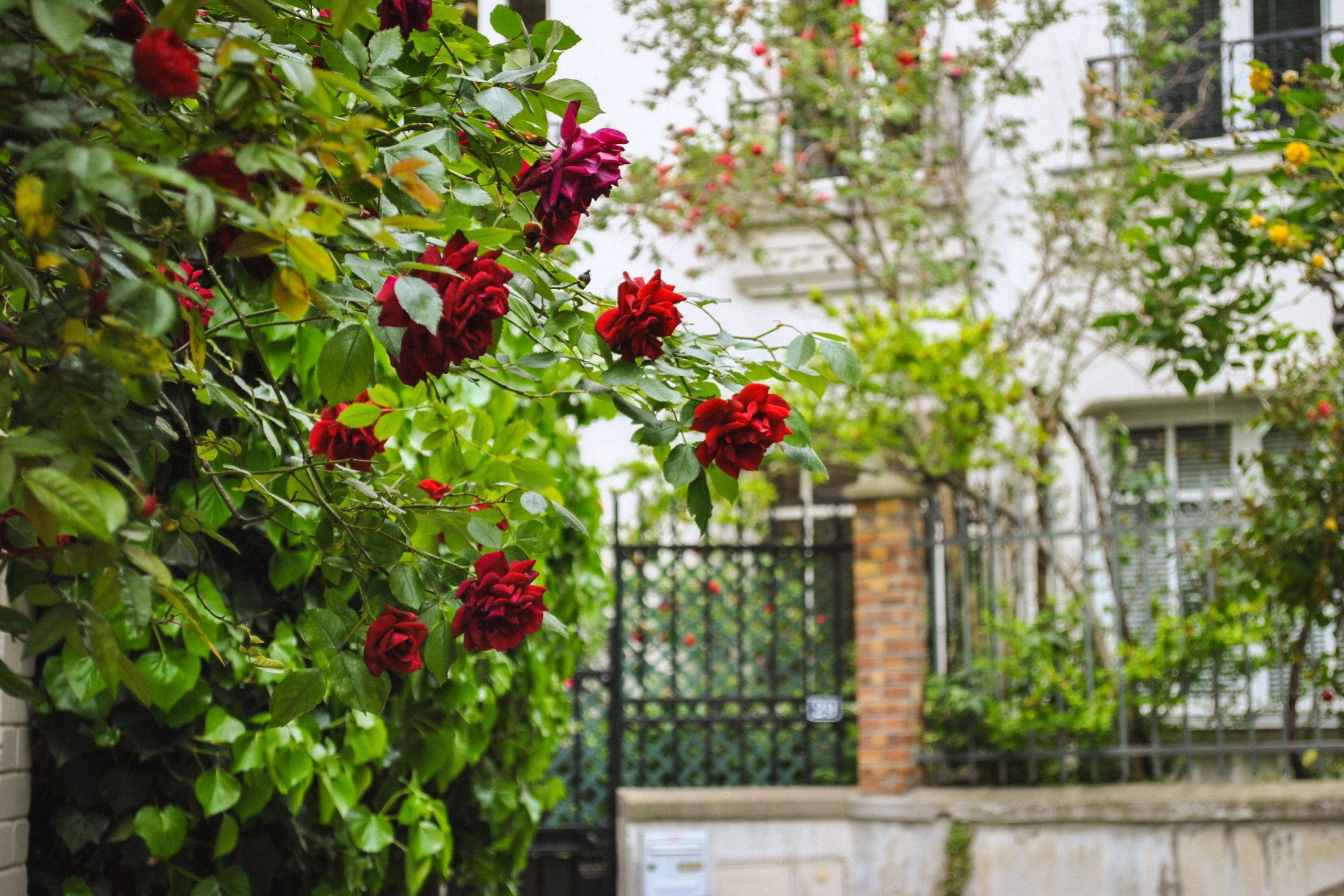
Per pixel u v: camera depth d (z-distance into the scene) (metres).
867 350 7.16
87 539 1.69
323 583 3.57
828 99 8.09
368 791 4.03
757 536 7.70
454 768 3.96
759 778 7.21
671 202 8.42
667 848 6.53
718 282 9.16
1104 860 6.10
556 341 2.16
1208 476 8.14
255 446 3.24
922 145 8.31
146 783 3.29
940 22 8.16
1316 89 4.20
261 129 1.50
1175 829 6.03
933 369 7.03
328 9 1.77
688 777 7.24
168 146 1.57
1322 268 4.21
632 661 7.30
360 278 1.83
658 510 7.88
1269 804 5.88
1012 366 7.43
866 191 7.92
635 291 1.97
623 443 8.91
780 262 8.95
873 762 6.64
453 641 2.07
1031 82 8.14
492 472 2.36
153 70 1.37
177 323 1.62
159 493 3.21
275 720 1.95
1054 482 7.47
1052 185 8.51
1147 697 6.57
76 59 1.41
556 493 2.56
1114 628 6.82
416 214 1.93
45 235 1.31
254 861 3.52
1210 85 8.45
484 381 4.16
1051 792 6.31
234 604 3.38
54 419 1.50
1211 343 4.38
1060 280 8.40
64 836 3.19
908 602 6.74
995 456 7.82
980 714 6.54
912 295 8.76
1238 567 6.32
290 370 3.65
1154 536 7.57
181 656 3.09
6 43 1.41
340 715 3.46
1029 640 6.54
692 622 7.35
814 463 2.04
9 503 1.51
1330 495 5.59
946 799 6.38
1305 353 7.66
